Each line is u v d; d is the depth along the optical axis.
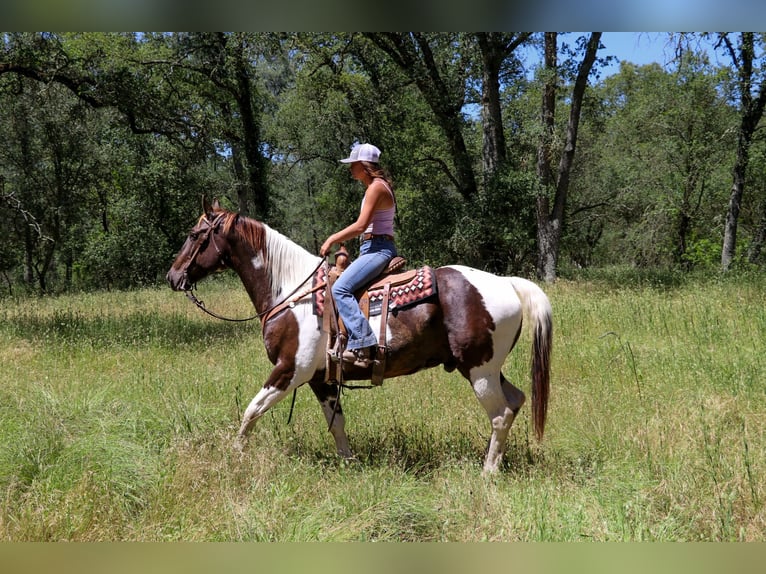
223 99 25.27
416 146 23.62
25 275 34.47
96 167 26.58
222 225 5.26
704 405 5.66
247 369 7.65
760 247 20.22
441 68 22.47
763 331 8.27
